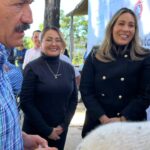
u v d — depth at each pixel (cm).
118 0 642
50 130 402
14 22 162
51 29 420
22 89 399
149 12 504
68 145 677
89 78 385
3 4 159
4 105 161
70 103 435
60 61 423
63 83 410
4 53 166
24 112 405
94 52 390
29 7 167
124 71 371
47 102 404
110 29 382
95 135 127
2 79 171
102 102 378
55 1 1065
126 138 123
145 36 517
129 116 362
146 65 371
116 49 379
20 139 174
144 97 369
